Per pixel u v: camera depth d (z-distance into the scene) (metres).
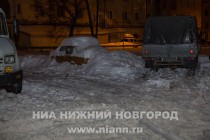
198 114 8.15
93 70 16.78
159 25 16.86
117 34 61.09
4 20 11.03
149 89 11.84
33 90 11.66
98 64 17.06
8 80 9.84
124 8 63.78
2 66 9.79
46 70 18.66
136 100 9.88
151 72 16.42
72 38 19.67
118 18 63.19
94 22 59.84
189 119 7.71
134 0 65.06
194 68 15.80
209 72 16.19
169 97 10.30
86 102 9.49
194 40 16.59
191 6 67.75
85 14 58.53
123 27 63.19
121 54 18.16
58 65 19.27
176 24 16.77
